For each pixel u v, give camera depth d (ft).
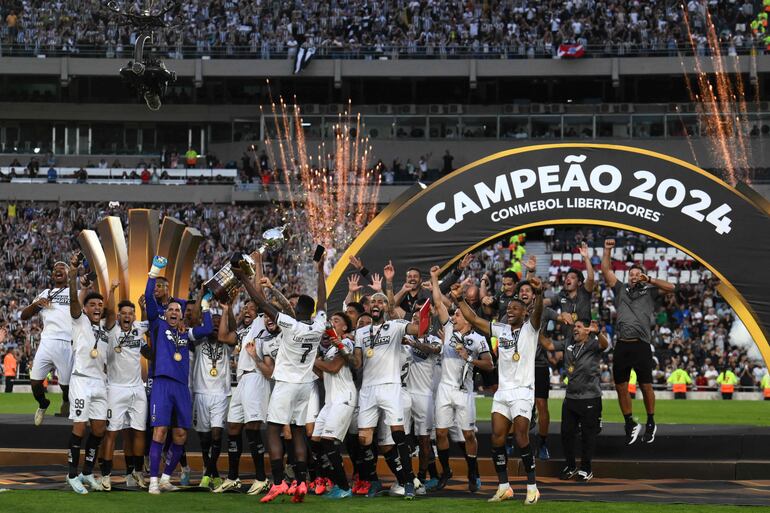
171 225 71.51
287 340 50.11
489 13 230.27
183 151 237.04
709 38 214.90
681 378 135.13
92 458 53.21
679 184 70.38
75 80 231.71
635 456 63.46
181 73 221.46
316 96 231.71
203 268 187.42
